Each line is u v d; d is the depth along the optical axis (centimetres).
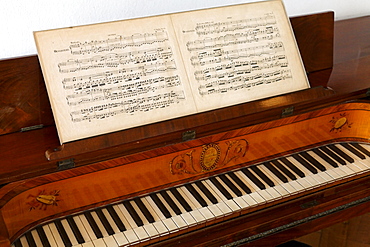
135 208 126
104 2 150
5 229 108
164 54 128
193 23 132
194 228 124
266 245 134
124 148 123
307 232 139
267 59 138
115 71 124
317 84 149
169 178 131
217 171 137
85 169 121
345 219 144
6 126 128
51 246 116
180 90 129
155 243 121
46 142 126
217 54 133
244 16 138
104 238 119
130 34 126
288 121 140
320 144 149
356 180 141
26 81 128
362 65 160
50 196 120
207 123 129
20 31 144
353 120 149
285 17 142
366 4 196
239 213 128
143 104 125
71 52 121
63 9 146
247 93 135
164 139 126
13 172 115
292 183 136
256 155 140
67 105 120
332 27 157
